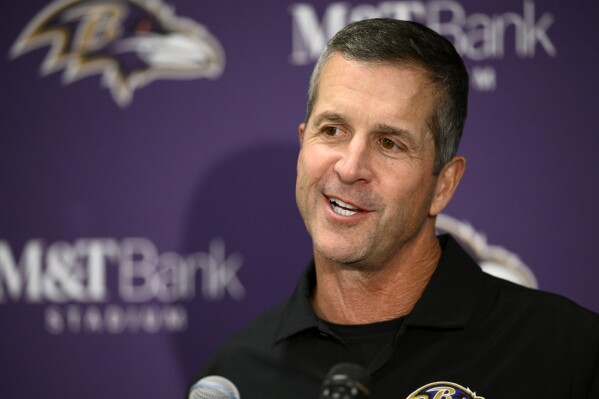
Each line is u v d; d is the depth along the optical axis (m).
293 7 10.55
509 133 10.23
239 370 7.05
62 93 10.66
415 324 6.30
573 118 10.15
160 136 10.63
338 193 5.96
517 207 10.22
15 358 10.58
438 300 6.43
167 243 10.59
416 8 10.36
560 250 10.15
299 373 6.70
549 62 10.20
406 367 6.26
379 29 6.12
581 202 10.12
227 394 5.84
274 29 10.58
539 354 6.13
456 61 6.30
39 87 10.66
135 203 10.62
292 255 10.54
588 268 10.10
